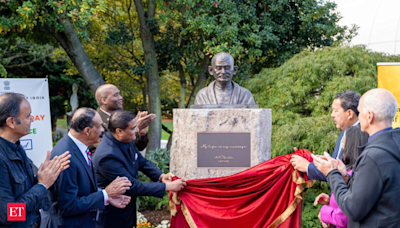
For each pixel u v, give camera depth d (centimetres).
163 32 838
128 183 284
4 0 586
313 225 476
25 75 1168
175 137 354
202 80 812
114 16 884
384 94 217
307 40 834
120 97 406
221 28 679
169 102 1033
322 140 491
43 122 552
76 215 270
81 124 278
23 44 982
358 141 261
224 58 358
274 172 315
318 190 539
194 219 325
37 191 227
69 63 1009
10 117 226
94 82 736
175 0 706
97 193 272
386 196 200
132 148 338
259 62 847
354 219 207
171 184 321
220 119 346
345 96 286
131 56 931
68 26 697
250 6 745
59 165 241
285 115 569
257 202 317
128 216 327
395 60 593
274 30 769
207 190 325
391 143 206
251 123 344
